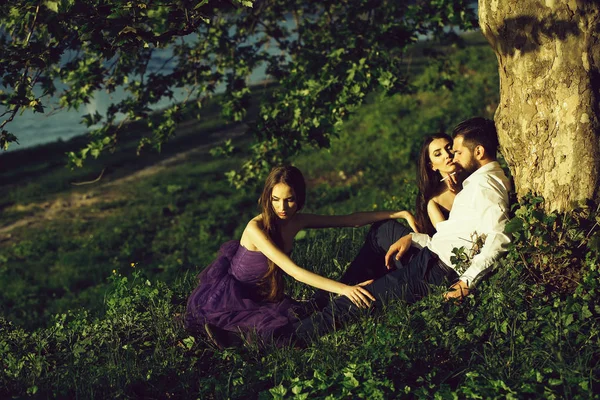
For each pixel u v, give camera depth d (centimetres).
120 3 482
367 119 2481
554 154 451
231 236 1734
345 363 423
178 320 518
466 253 464
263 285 507
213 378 418
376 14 926
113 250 1702
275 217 501
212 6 476
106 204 2045
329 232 762
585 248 442
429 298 456
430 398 369
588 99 439
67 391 423
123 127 925
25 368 456
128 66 905
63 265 1614
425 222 541
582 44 436
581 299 429
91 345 493
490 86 2473
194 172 2291
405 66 3070
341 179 2044
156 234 1797
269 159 945
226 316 487
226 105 951
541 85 449
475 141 473
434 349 412
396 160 2073
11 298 1441
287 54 1016
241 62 984
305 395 377
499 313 425
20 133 2870
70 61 880
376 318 470
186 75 960
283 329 479
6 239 1834
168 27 514
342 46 882
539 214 441
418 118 2338
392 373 393
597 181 441
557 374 373
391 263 530
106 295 627
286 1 1017
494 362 392
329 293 509
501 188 464
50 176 2328
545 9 437
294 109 841
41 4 479
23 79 535
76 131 2892
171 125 928
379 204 1584
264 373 428
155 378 434
